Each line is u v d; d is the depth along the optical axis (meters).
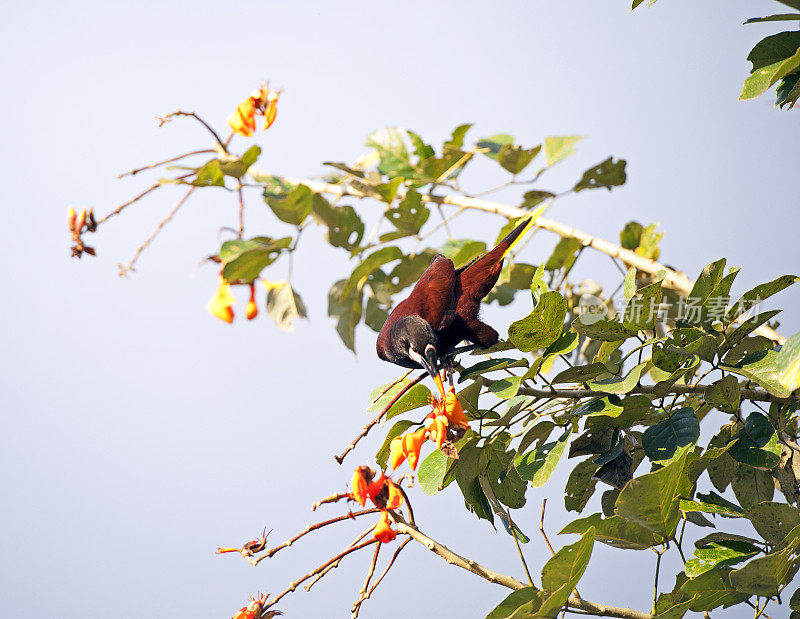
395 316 8.32
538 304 6.20
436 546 5.93
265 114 10.46
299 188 10.91
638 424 6.78
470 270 8.36
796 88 6.47
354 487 5.88
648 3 6.79
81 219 10.06
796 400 6.98
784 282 6.45
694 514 6.93
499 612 5.18
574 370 6.34
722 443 7.21
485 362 6.71
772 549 6.20
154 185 10.32
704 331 6.61
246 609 6.03
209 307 10.79
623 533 5.84
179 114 10.45
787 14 6.07
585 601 6.07
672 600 5.91
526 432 6.77
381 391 7.38
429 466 6.79
